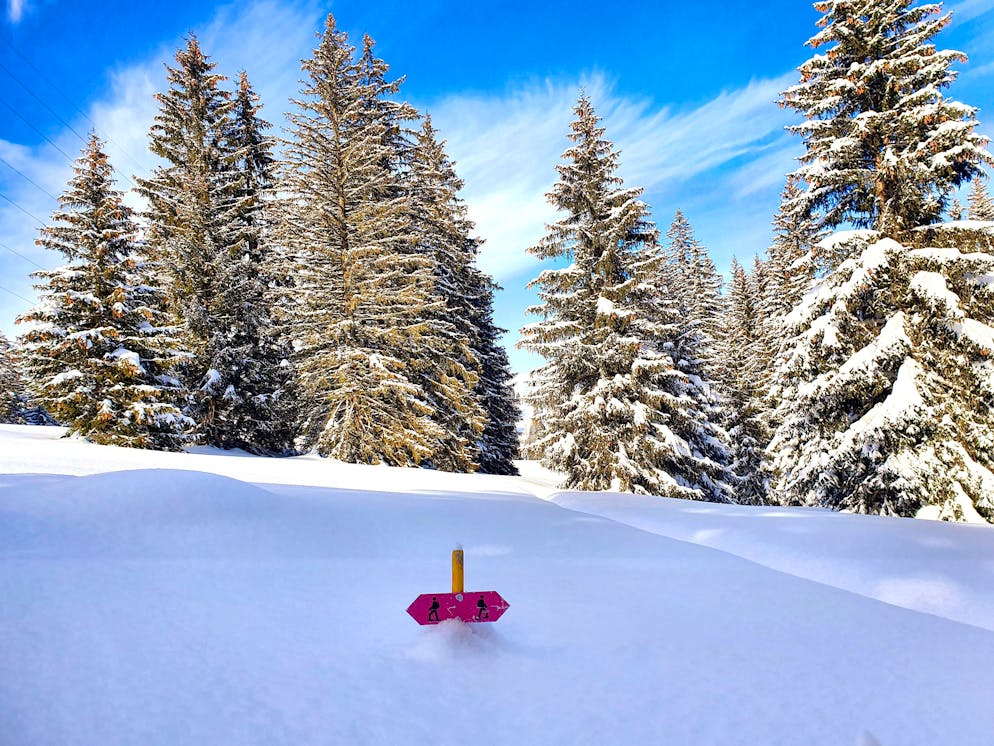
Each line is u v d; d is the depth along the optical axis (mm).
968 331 12703
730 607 6051
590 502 15805
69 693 2994
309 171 24859
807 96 15633
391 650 4098
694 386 26984
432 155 34438
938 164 12938
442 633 4309
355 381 22828
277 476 14328
